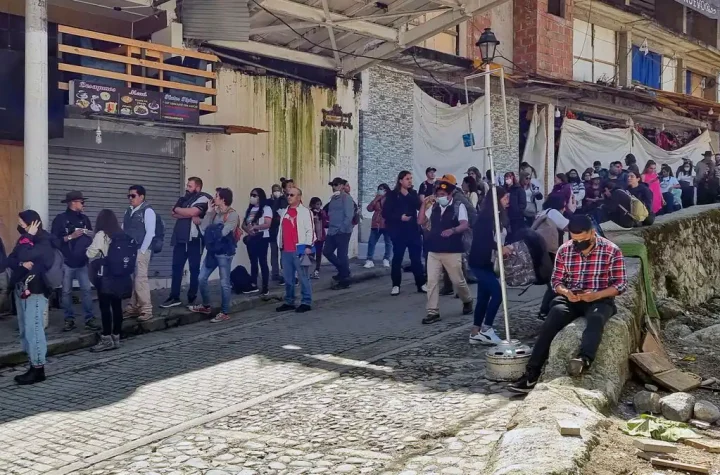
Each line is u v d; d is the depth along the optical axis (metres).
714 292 10.61
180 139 13.31
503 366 6.86
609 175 16.62
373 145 16.95
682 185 18.80
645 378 6.52
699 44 26.73
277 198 13.19
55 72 11.00
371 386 6.95
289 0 13.67
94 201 12.31
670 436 4.94
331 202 13.07
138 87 12.26
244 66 14.38
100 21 13.41
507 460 4.25
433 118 18.36
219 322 10.68
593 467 4.29
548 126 21.28
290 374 7.54
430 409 6.17
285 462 5.17
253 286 12.49
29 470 5.26
